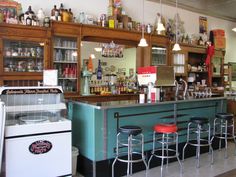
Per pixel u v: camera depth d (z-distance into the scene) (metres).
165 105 4.17
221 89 7.43
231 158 4.43
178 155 4.04
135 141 3.82
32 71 4.56
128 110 3.73
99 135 3.48
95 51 5.71
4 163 2.81
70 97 4.90
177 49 5.48
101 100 5.31
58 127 3.13
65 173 3.22
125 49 6.17
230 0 6.63
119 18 5.62
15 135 2.86
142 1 6.28
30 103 3.12
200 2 6.77
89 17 5.24
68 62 4.98
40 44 4.61
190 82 7.09
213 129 4.93
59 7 5.09
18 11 4.57
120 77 6.11
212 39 7.63
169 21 6.76
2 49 4.22
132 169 3.79
